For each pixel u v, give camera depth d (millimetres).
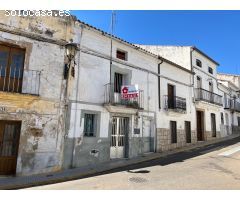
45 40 9461
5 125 8406
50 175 8164
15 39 8742
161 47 19531
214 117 21203
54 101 9352
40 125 8891
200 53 19594
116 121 11969
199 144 16562
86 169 9086
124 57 12773
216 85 22453
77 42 10414
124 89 11516
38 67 9141
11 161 8344
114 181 7051
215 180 6855
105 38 11672
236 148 13742
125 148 12172
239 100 29203
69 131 9625
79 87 10227
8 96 8234
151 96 13961
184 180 6906
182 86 16922
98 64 11148
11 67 8773
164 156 12164
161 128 14336
